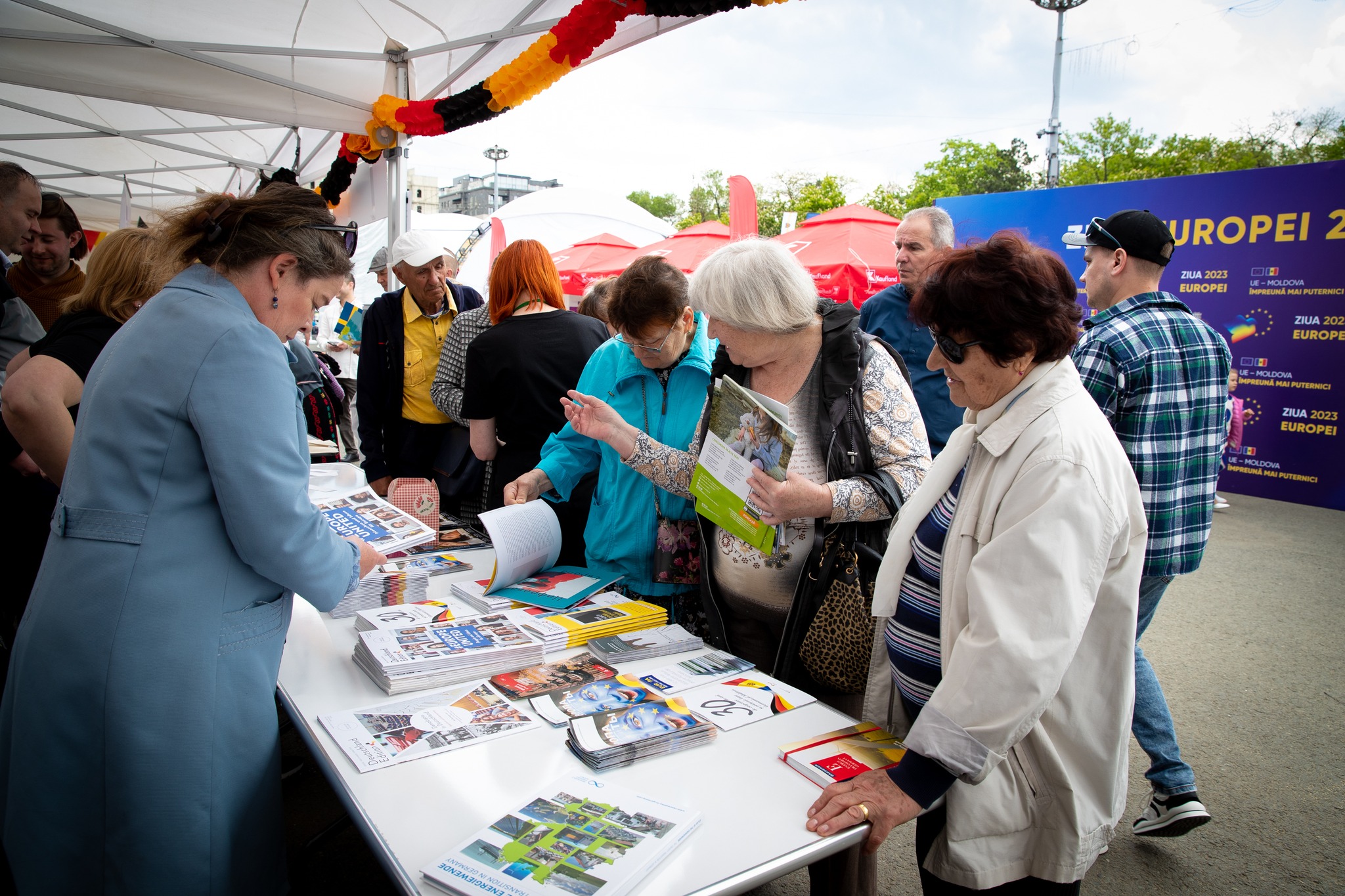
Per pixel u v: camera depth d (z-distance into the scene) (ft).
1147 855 8.08
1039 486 3.64
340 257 4.73
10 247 9.07
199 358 4.13
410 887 3.19
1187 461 7.68
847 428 5.49
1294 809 8.81
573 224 36.27
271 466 4.20
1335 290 24.23
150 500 4.13
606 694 4.95
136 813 4.12
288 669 5.28
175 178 30.30
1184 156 98.73
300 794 8.89
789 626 5.66
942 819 4.07
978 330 3.71
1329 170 24.04
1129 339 7.66
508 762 4.17
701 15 9.50
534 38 13.25
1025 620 3.53
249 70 14.57
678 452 6.34
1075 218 28.68
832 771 4.00
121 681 4.06
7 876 6.08
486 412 8.91
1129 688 3.94
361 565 5.45
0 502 8.36
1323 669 12.55
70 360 6.89
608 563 7.16
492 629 5.67
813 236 25.30
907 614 4.49
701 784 4.00
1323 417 24.72
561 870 3.21
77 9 12.98
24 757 4.15
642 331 6.22
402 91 15.07
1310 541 20.63
